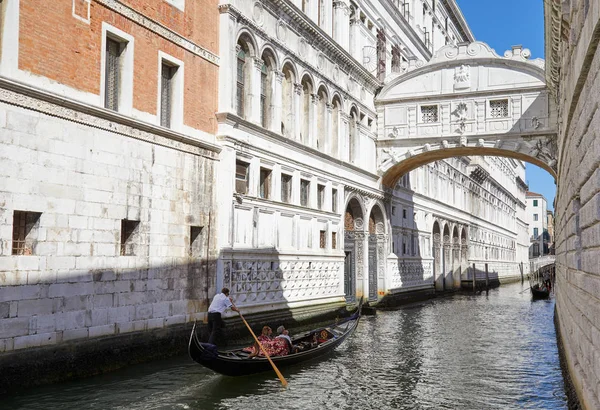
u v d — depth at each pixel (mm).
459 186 52906
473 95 30438
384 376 15039
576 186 10609
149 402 11883
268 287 20906
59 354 12773
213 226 18359
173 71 17359
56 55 13062
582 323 9742
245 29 20125
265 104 22000
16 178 11969
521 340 21625
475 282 55500
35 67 12547
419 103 31641
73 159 13320
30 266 12211
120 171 14688
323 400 12586
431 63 31203
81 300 13414
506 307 36156
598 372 7555
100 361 13797
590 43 7410
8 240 11758
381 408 12133
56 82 13039
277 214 21797
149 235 15633
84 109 13547
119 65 15305
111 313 14250
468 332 23719
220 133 18797
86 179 13664
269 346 15266
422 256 41438
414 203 39781
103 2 14383
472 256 57125
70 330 13094
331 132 27609
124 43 15320
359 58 30562
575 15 9211
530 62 29125
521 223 96188
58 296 12828
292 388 13477
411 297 37875
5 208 11711
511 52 29750
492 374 15477
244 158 19828
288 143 22797
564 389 13492
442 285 47031
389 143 32375
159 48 16422
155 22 16219
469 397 13070
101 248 14016
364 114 31000
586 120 8617
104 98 14766
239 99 20266
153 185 15828
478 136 30172
